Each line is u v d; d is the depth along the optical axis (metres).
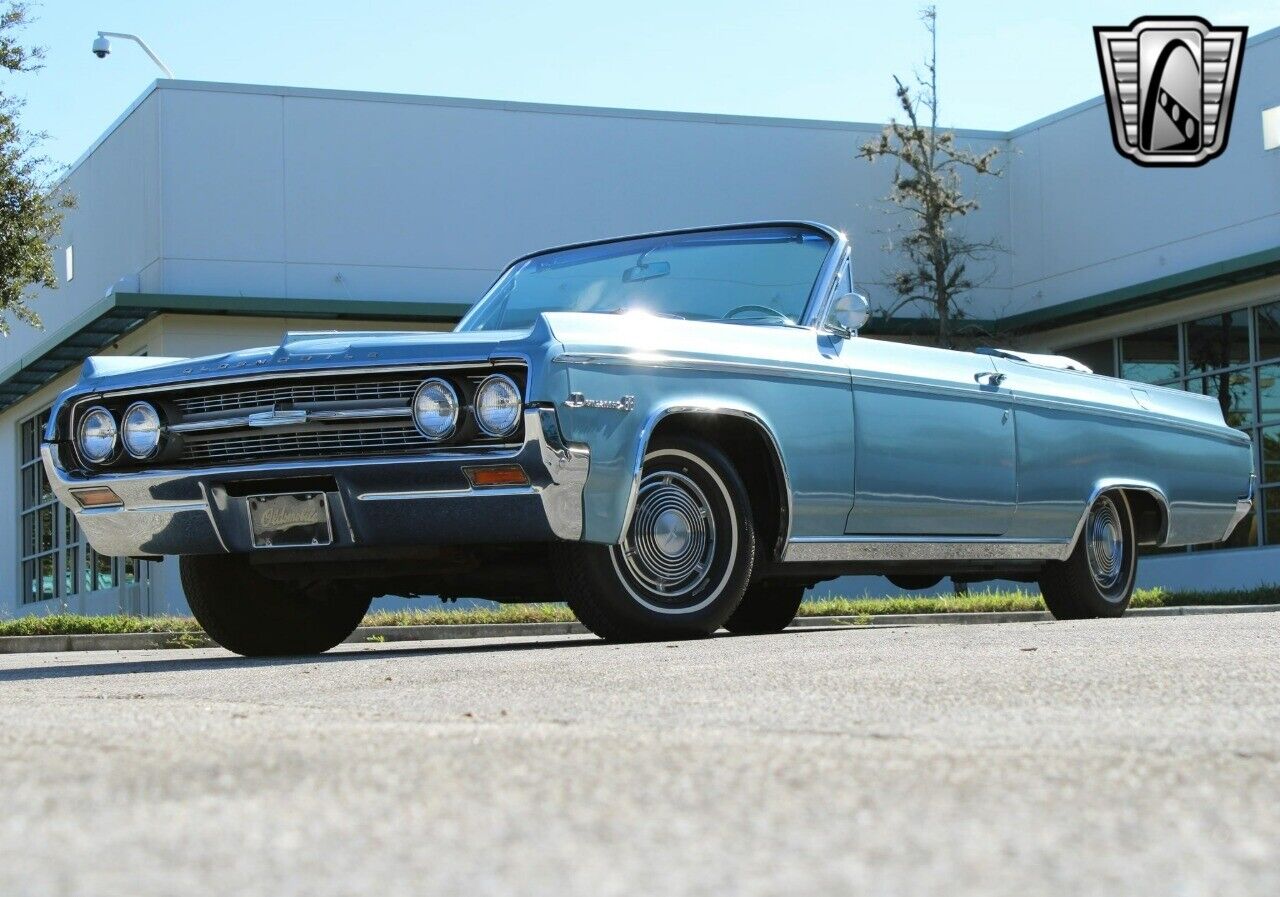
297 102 18.75
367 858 1.35
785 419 5.28
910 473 5.72
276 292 18.59
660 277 6.09
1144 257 20.03
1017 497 6.21
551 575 5.02
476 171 19.34
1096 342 21.34
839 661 3.82
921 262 21.36
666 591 5.06
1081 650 4.04
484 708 2.96
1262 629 4.92
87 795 1.73
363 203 18.92
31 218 16.55
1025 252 21.88
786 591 7.27
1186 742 2.22
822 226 6.01
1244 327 19.22
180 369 5.11
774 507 5.32
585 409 4.69
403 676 3.79
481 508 4.70
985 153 21.17
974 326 21.11
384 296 18.94
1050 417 6.41
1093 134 20.77
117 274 19.62
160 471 5.07
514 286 6.38
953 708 2.76
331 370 4.81
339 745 2.19
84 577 21.34
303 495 4.88
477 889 1.21
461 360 4.70
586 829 1.49
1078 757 2.04
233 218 18.48
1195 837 1.45
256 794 1.73
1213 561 19.38
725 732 2.39
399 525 4.79
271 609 5.79
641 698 3.04
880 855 1.35
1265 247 18.47
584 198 19.77
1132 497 7.11
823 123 21.03
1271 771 1.91
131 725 2.55
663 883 1.22
